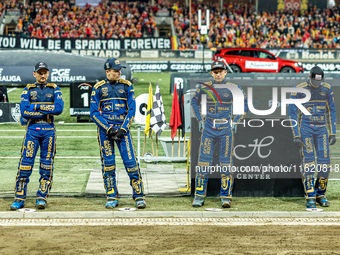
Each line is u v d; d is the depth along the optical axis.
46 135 10.41
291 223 9.47
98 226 9.20
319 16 58.00
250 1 64.12
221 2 62.22
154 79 39.69
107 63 10.46
